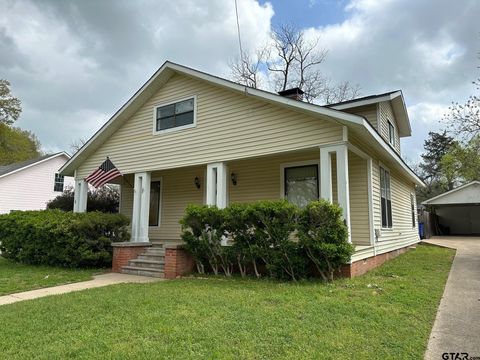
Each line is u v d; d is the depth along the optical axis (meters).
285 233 6.96
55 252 9.89
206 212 7.93
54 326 4.18
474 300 5.54
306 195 9.87
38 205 24.14
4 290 6.76
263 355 3.29
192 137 9.93
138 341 3.63
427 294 5.74
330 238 6.66
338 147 7.42
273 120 8.43
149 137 10.98
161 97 10.95
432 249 14.61
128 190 14.41
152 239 12.70
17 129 37.41
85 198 12.77
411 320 4.38
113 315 4.61
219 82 9.14
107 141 12.19
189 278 7.85
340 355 3.29
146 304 5.16
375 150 9.34
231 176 11.38
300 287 6.29
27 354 3.34
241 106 9.04
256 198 10.79
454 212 28.47
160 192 13.32
